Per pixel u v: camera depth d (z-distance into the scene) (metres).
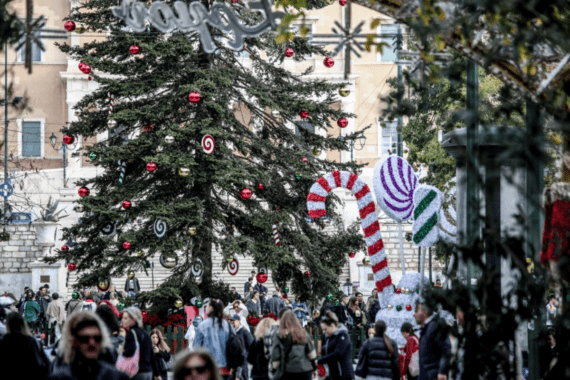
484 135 8.62
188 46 32.28
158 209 30.75
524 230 8.42
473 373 8.38
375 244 23.70
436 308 8.55
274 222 33.16
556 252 9.03
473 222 8.43
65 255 32.84
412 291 22.64
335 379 17.12
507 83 10.00
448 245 8.85
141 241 31.44
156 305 31.23
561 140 9.65
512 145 8.34
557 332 8.35
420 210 21.30
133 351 14.95
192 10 10.81
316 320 32.19
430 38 10.06
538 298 8.34
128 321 15.15
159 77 32.62
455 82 9.92
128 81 32.69
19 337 10.85
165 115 32.94
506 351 8.33
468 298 8.47
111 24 32.78
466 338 8.44
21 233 61.22
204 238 32.19
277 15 10.91
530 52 9.18
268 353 18.02
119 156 31.89
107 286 31.91
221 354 17.34
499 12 9.03
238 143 33.19
